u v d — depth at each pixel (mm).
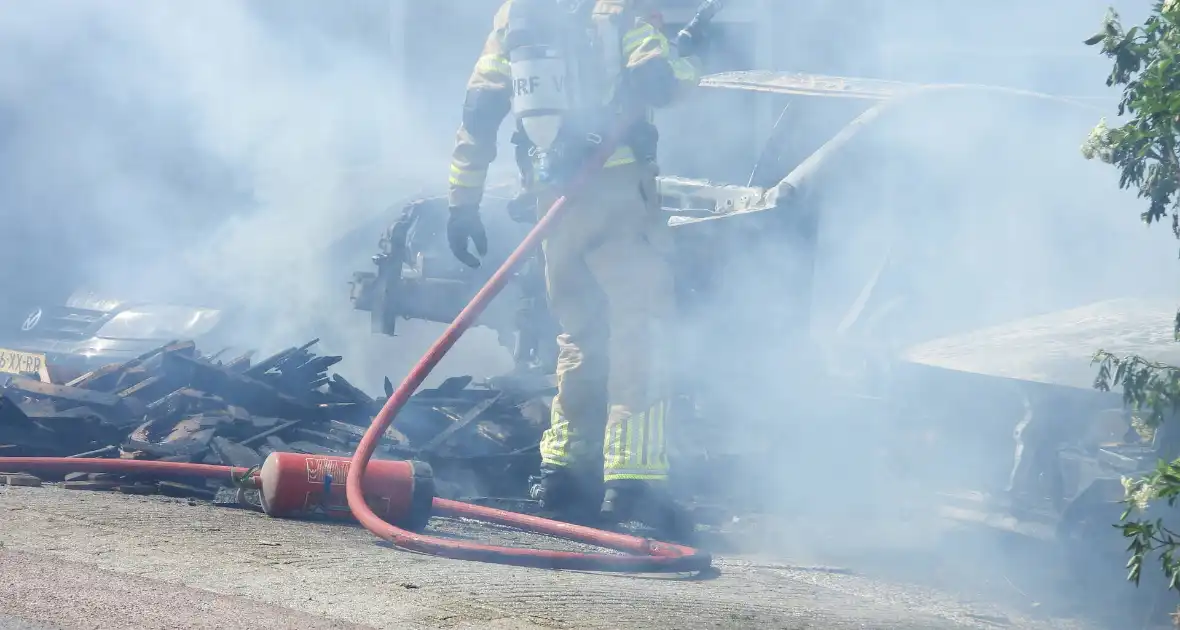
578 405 13148
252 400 15000
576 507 13258
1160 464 8711
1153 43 9258
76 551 8820
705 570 11227
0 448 13164
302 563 9211
